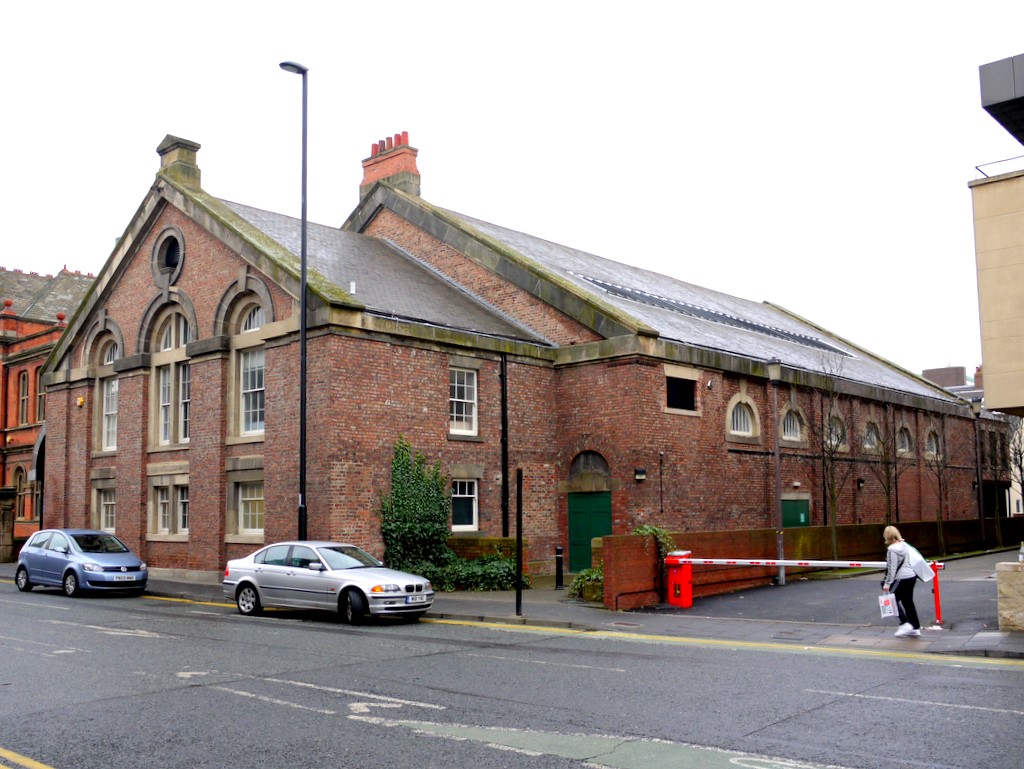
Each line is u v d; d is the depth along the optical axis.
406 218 31.47
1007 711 9.10
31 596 22.20
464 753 7.64
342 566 17.47
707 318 34.28
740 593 20.48
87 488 29.62
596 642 14.42
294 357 22.94
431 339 23.75
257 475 23.98
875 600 18.81
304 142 21.41
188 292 26.73
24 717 8.96
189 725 8.62
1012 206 15.46
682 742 7.98
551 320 27.03
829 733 8.27
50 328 39.03
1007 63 15.52
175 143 27.88
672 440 25.69
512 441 25.41
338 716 8.98
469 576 21.80
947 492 41.22
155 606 20.16
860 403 35.03
